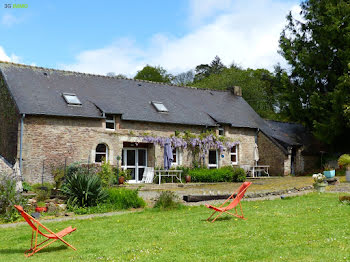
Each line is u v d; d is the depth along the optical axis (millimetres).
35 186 16172
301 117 26391
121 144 19812
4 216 10359
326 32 24031
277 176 24359
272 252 5633
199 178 20844
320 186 13352
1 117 19031
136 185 18594
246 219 8430
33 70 20578
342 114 22562
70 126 18391
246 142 25109
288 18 27031
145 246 6391
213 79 43531
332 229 6957
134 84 23953
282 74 26703
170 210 10578
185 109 23375
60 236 6625
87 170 15727
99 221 9273
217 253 5734
